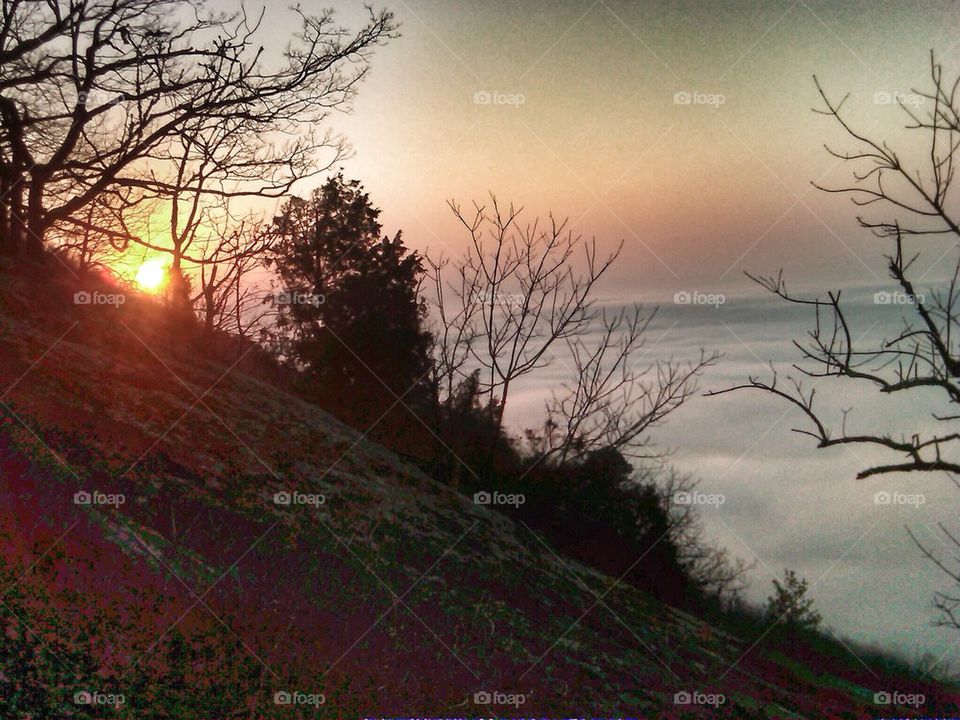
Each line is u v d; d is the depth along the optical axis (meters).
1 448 11.59
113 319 19.38
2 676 7.96
